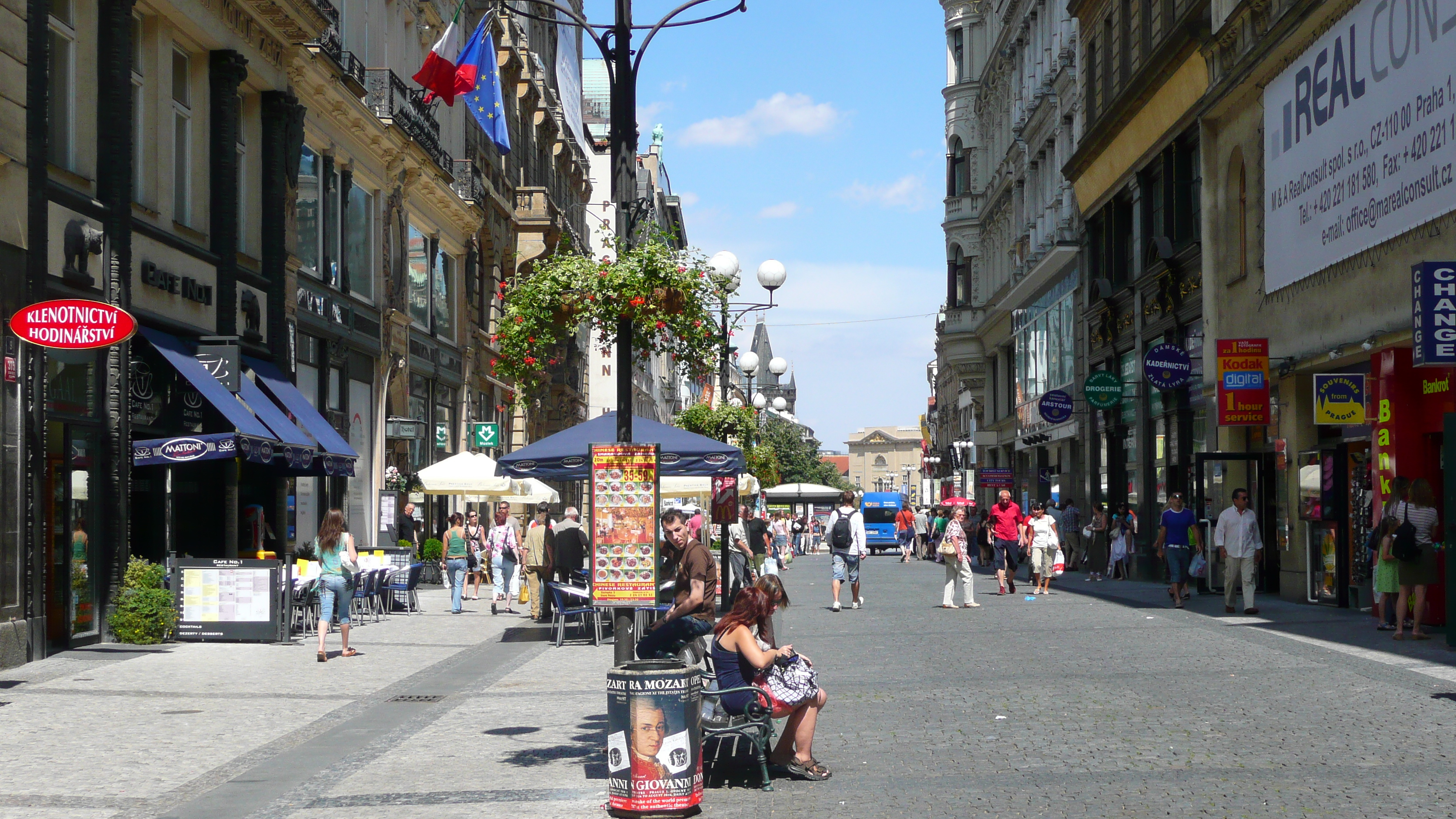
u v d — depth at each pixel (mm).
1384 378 18562
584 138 64062
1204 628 18297
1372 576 19719
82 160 17047
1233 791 7883
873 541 69750
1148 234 32250
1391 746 9172
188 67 20875
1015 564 28344
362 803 8078
